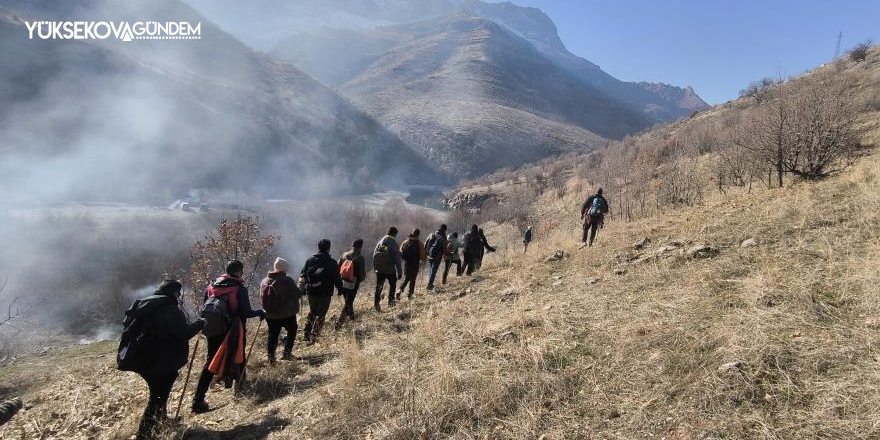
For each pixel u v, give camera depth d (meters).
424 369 4.56
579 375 3.82
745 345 3.52
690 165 17.44
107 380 6.85
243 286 5.20
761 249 5.55
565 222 25.19
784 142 9.56
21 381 9.30
